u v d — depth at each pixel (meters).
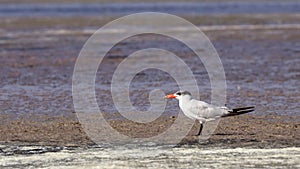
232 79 25.23
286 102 20.41
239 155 13.73
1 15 61.22
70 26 48.62
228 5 75.88
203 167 12.88
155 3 79.06
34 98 21.34
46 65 29.31
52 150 14.33
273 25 48.56
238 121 17.41
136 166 12.98
